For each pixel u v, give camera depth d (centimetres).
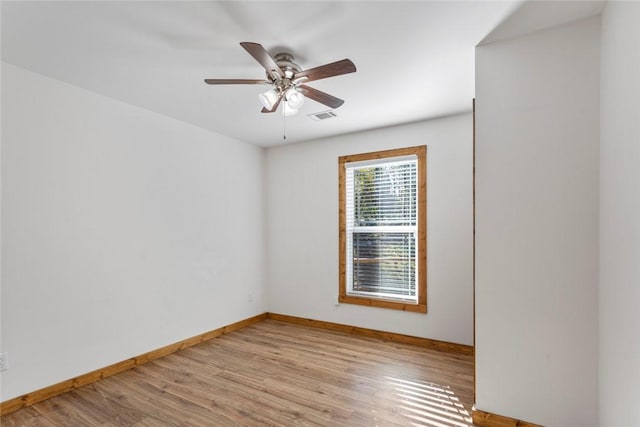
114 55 221
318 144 431
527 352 200
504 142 207
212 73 247
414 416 220
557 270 193
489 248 211
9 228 227
